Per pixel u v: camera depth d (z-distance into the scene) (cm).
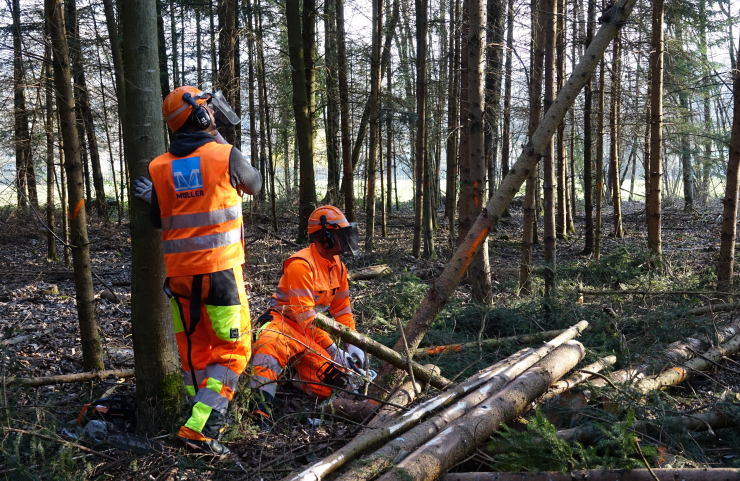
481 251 633
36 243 1199
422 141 1024
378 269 915
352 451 249
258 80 1334
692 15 1057
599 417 303
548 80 699
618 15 357
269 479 267
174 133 310
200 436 283
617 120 1095
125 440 288
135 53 303
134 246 311
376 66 1055
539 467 253
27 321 613
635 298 620
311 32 1212
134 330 314
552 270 658
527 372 323
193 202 290
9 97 575
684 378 406
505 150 1430
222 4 1234
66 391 388
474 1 620
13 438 266
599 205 1007
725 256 622
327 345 379
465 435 262
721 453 318
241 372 303
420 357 438
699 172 2044
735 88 611
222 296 293
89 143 1477
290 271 357
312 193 1128
